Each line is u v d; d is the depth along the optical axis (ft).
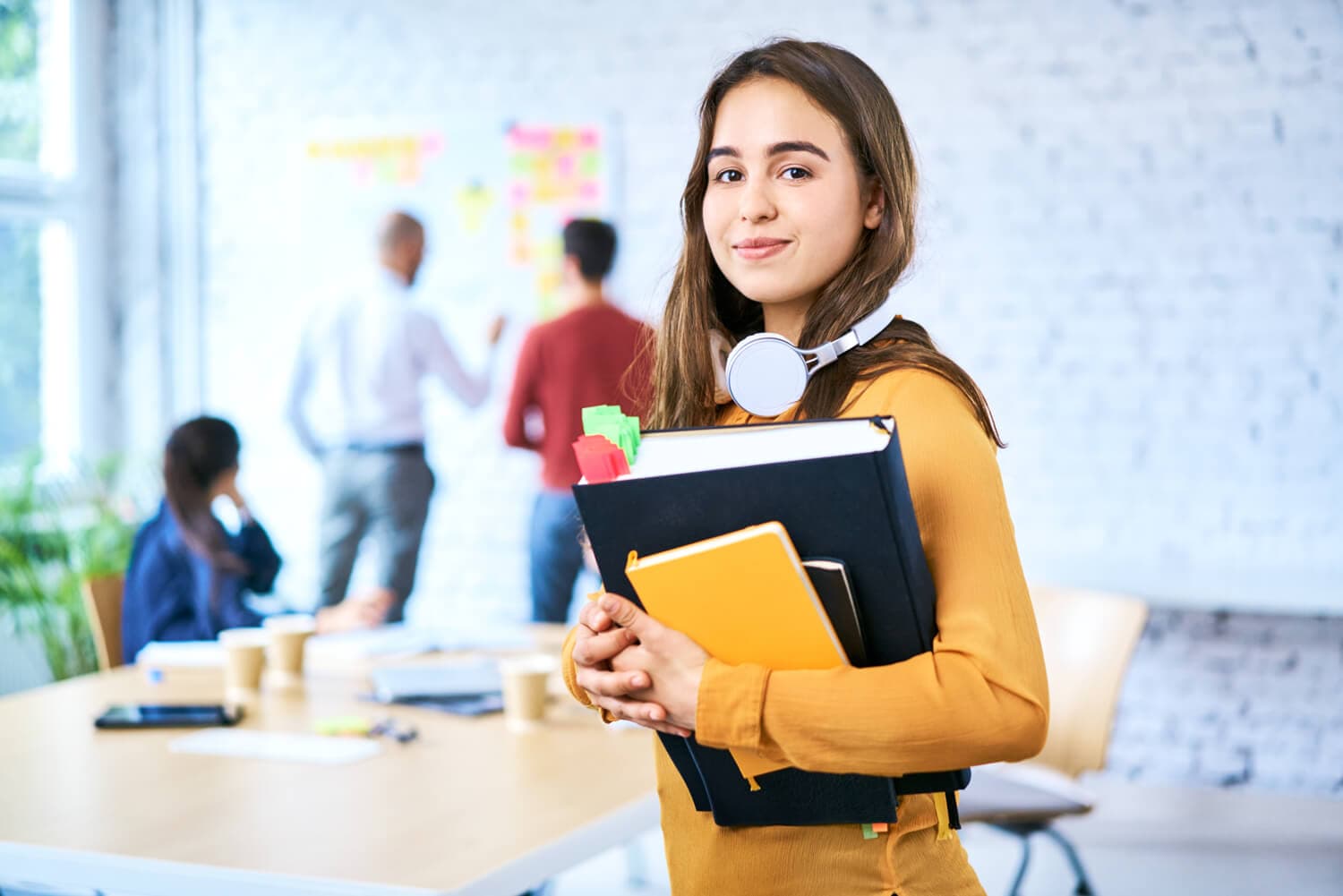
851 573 2.97
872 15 14.25
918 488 3.12
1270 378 13.17
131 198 17.22
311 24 16.39
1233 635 13.38
